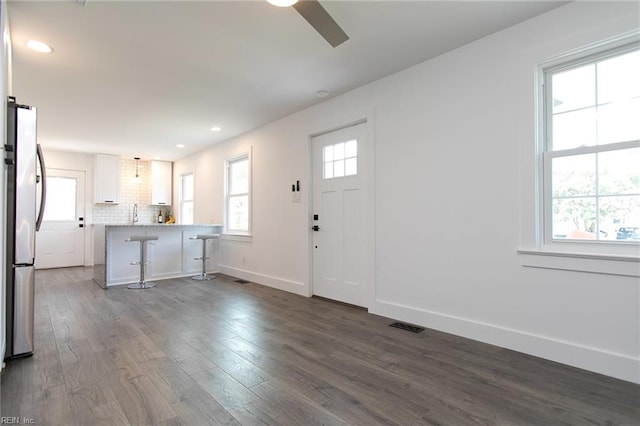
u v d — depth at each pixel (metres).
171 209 7.84
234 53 2.75
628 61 2.03
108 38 2.49
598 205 2.12
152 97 3.70
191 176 7.20
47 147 6.23
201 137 5.54
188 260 5.63
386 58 2.87
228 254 5.67
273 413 1.65
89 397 1.78
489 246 2.53
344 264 3.75
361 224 3.57
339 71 3.11
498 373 2.05
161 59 2.83
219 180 5.97
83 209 6.78
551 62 2.26
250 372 2.08
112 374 2.04
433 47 2.70
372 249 3.35
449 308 2.77
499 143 2.47
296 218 4.29
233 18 2.27
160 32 2.43
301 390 1.86
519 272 2.38
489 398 1.78
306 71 3.10
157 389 1.87
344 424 1.56
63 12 2.17
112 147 6.28
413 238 3.02
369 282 3.38
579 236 2.19
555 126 2.29
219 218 5.96
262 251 4.88
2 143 1.87
